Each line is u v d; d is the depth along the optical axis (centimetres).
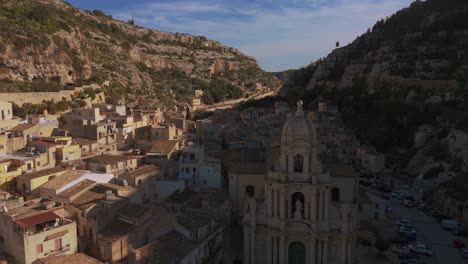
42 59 18662
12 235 5847
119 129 12025
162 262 5688
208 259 6781
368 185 13338
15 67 17575
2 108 10944
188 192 8500
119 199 7050
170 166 9712
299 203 6900
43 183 7938
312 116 19662
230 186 8600
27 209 6512
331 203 7062
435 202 11750
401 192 12800
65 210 6775
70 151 9788
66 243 6069
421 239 9325
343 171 8319
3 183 7950
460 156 12825
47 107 14625
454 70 19488
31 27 19888
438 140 14875
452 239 9356
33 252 5684
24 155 9156
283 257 7006
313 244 6894
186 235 6519
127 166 9531
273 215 7050
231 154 10956
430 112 17025
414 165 14725
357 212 8106
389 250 8519
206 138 13288
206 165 9275
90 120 11825
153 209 6856
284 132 6944
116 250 6112
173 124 13600
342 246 6981
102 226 6512
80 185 7600
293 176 6931
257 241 7269
